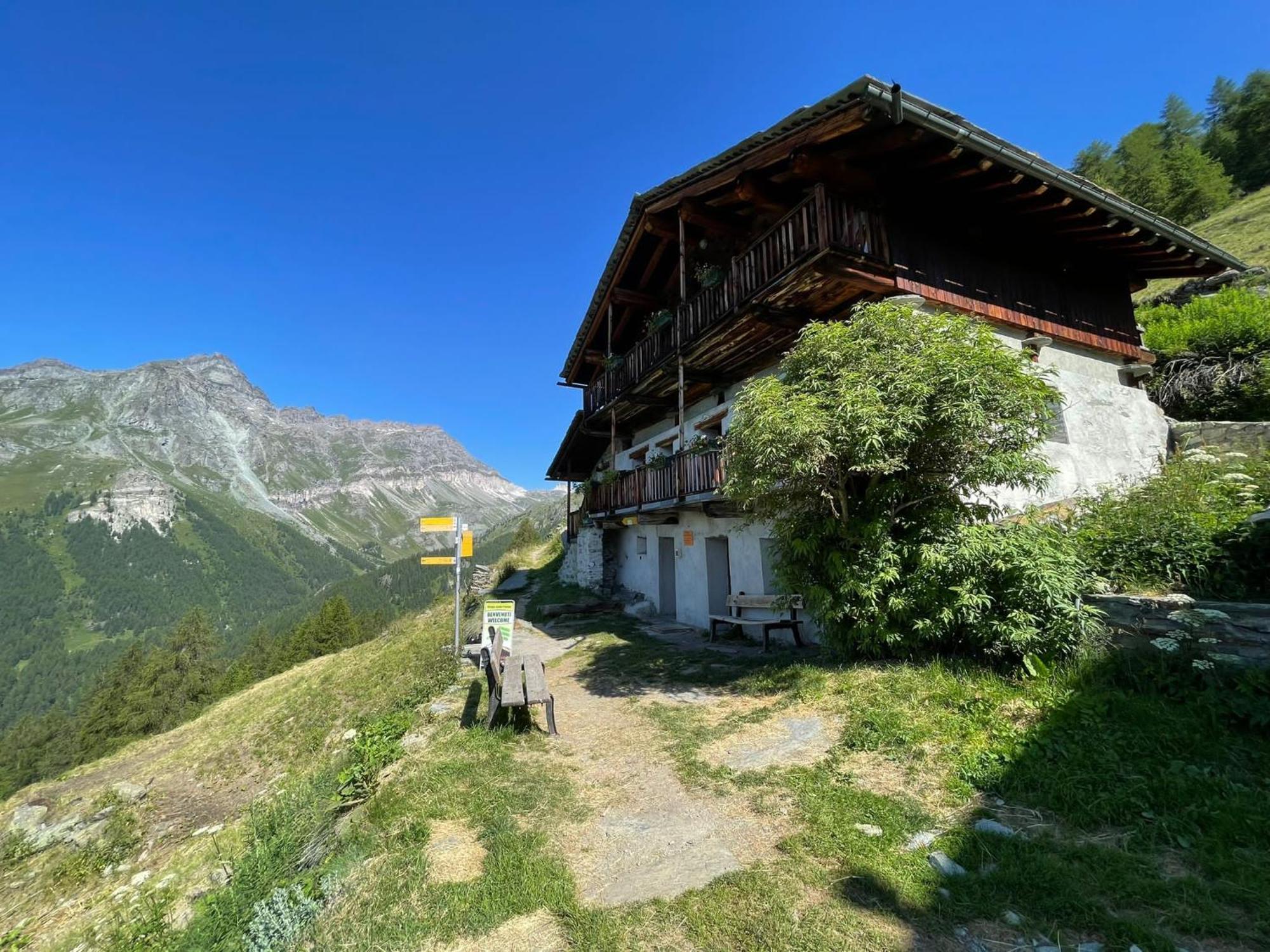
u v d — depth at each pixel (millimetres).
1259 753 3527
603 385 16703
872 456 5500
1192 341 11594
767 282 8633
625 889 3107
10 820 12562
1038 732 4090
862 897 2803
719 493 7879
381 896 3211
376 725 6785
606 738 5715
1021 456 5609
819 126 7543
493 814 4125
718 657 8836
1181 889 2602
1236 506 5742
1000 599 5270
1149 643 4566
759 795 4059
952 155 7648
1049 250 10141
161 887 7414
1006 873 2809
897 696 5066
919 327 5910
